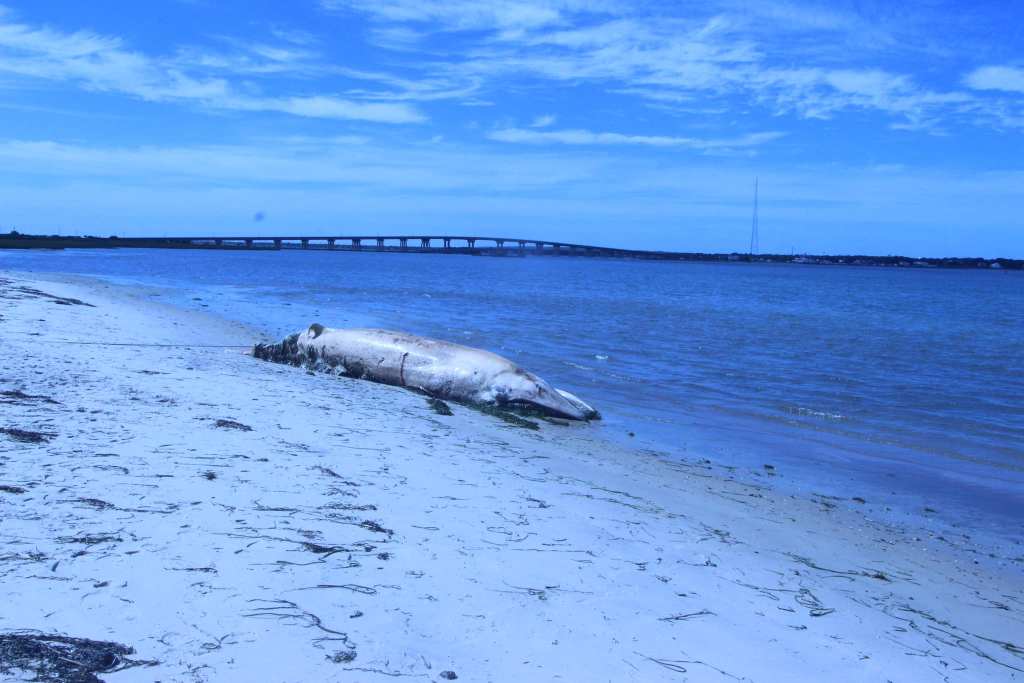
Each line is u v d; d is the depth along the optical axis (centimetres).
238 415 852
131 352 1329
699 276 10712
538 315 3166
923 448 1144
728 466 984
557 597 445
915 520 801
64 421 718
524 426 1135
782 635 444
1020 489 934
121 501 505
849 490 905
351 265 10975
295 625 365
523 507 629
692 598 479
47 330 1536
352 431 854
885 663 429
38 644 320
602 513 650
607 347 2180
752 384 1661
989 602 578
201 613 365
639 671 369
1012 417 1375
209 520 488
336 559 452
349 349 1409
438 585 436
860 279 11819
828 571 592
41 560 400
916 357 2206
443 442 878
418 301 3725
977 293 7400
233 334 1933
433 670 341
